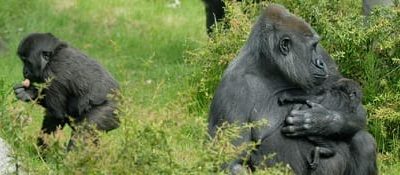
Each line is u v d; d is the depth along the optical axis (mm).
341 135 11828
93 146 9695
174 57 25188
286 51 11578
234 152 9859
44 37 15430
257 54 11789
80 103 15281
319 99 11797
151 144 9578
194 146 10141
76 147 9969
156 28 28234
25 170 10219
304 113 11562
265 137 11617
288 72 11562
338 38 16719
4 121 10602
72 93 15320
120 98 11062
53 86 15258
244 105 11602
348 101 11844
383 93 16516
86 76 15266
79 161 9562
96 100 15211
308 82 11617
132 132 9641
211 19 22641
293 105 11727
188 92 18062
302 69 11562
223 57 17844
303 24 11711
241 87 11656
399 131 16328
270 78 11773
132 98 10469
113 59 24859
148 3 30969
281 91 11758
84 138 10633
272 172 10000
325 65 11773
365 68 16641
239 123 11523
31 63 15352
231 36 18047
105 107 15227
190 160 9781
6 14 28344
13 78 21734
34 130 16688
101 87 15297
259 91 11672
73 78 15203
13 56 24875
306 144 11727
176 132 9852
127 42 26688
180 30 28172
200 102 17969
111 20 28984
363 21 17203
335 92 11883
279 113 11680
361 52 16750
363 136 12156
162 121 9758
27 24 28062
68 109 15469
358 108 11930
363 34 16594
